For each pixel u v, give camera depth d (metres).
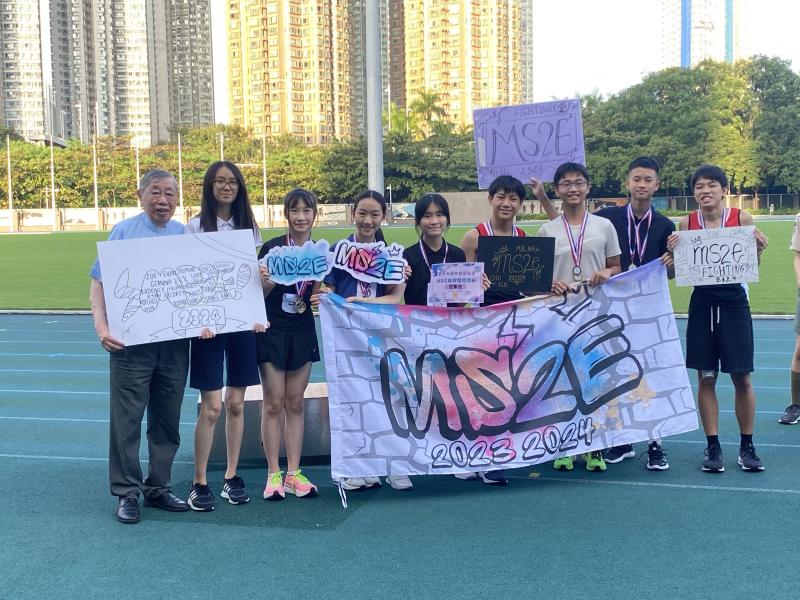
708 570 4.02
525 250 5.51
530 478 5.68
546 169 7.25
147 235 5.00
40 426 7.34
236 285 4.95
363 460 5.13
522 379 5.50
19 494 5.38
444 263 5.43
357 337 5.21
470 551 4.30
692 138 71.31
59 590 3.89
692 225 5.84
